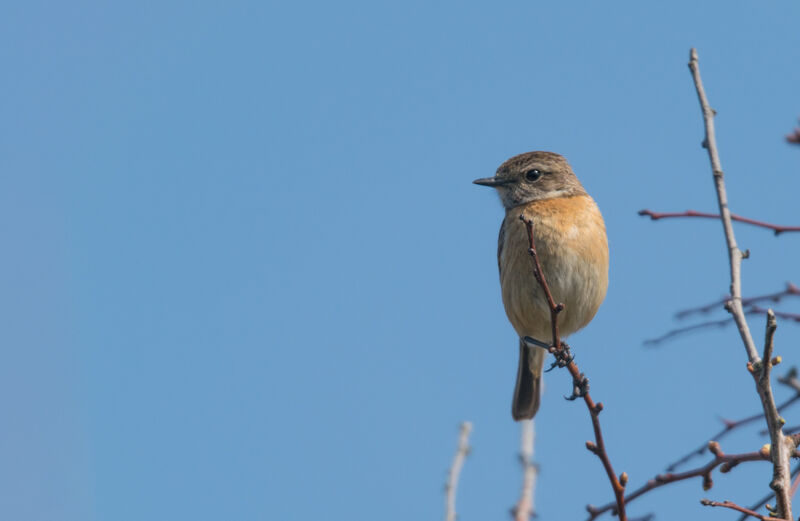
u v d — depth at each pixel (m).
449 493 9.52
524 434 9.99
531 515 9.32
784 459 7.06
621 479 8.17
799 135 9.50
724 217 8.81
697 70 9.86
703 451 10.30
